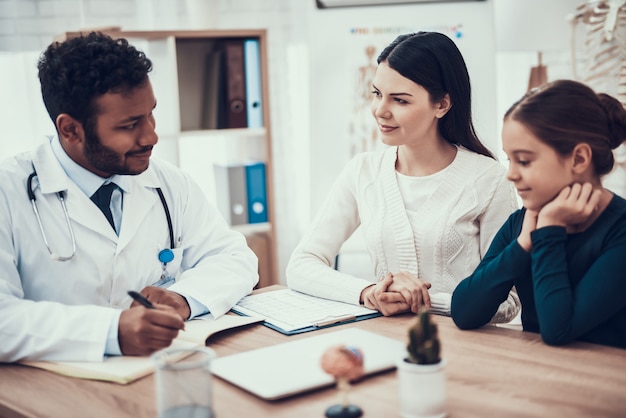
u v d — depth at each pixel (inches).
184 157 127.7
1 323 47.1
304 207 136.6
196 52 122.1
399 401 36.6
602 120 47.8
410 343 36.0
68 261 55.2
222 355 46.8
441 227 66.5
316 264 64.6
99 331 46.0
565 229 48.7
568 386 39.8
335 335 47.9
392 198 68.9
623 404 37.3
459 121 67.9
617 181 126.9
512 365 43.4
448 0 109.4
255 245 122.0
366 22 110.0
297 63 132.3
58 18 115.6
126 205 58.4
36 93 115.6
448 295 57.6
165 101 115.9
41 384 43.0
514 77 135.1
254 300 60.2
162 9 122.0
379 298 54.9
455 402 37.9
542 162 47.3
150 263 59.1
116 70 50.9
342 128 111.6
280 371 41.6
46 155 57.1
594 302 46.6
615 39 115.0
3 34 113.0
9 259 52.9
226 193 120.9
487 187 67.0
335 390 39.8
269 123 120.9
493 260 51.5
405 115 64.6
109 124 51.8
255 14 128.3
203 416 36.0
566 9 116.6
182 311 53.2
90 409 38.9
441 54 64.5
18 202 54.7
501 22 119.0
